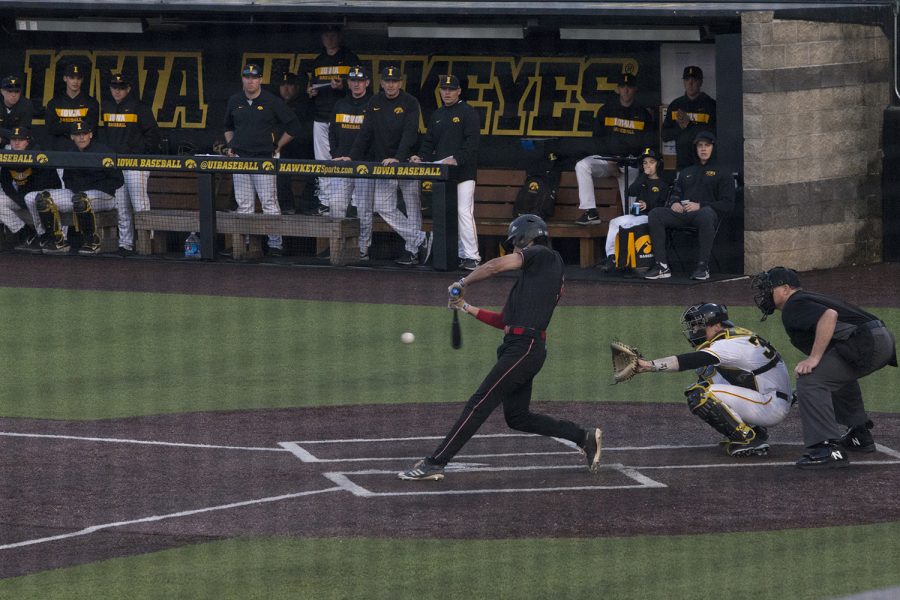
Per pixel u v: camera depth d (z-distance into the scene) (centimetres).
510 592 2434
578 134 6531
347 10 6297
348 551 2673
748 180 5772
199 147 7269
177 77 7275
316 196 6381
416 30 6444
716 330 3347
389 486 3128
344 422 3750
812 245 5931
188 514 2933
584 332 4875
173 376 4334
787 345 4588
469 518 2878
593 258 6072
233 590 2467
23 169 6469
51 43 7450
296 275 6016
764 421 3341
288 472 3253
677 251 5922
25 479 3216
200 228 6291
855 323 3191
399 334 4912
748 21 5675
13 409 3922
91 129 6488
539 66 6600
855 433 3356
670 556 2622
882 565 2552
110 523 2881
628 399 4016
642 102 6388
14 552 2703
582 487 3100
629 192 5881
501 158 6712
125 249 6519
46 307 5444
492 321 3125
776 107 5738
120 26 6994
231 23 6931
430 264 6141
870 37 5981
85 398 4053
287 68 7075
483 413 3109
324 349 4703
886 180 6088
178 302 5516
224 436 3609
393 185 6047
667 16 5825
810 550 2644
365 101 6206
